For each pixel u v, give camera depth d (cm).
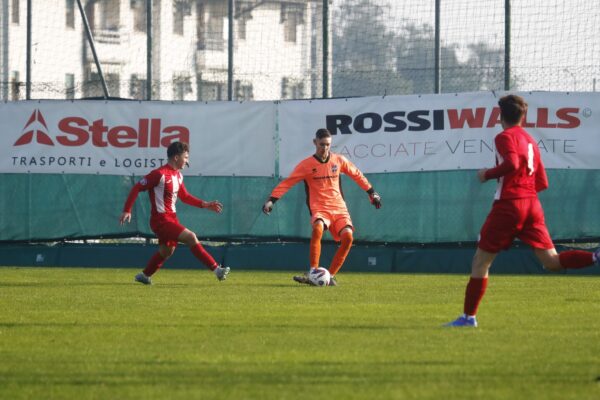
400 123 6362
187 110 6575
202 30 11175
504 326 3120
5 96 8131
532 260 6162
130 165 6612
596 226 6150
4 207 6694
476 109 6275
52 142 6656
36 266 6662
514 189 3080
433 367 2356
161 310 3659
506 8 6606
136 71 12631
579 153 6156
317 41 10112
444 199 6325
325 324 3194
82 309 3703
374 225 6391
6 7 11869
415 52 7331
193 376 2255
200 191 6562
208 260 5022
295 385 2142
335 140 6425
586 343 2733
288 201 6512
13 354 2578
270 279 5441
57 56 12181
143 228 6638
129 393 2067
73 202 6656
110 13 12544
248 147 6525
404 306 3812
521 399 1975
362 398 1997
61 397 2036
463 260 6262
